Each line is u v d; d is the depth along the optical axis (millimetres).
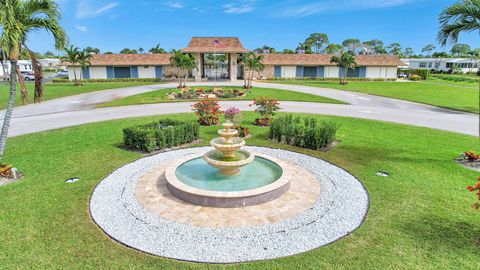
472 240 5578
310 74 52719
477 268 4828
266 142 12453
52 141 12469
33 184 8109
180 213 6531
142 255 5160
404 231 5891
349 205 6980
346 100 26953
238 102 25047
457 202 7109
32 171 9086
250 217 6367
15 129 14883
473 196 7438
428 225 6105
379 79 51688
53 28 8812
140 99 26109
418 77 53125
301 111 20547
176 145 11828
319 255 5160
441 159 10312
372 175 8836
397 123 16734
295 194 7500
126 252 5238
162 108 21469
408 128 15422
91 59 48250
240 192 6832
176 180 7562
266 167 8781
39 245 5410
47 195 7430
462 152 11117
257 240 5598
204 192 6840
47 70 75250
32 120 17297
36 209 6719
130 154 10734
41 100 9734
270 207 6801
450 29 11047
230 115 13398
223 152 7965
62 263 4945
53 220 6262
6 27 7656
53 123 16375
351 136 13477
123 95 29547
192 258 5090
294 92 31656
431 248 5344
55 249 5305
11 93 8828
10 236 5684
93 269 4809
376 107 23047
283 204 6961
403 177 8680
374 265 4906
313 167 9508
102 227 6008
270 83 43188
